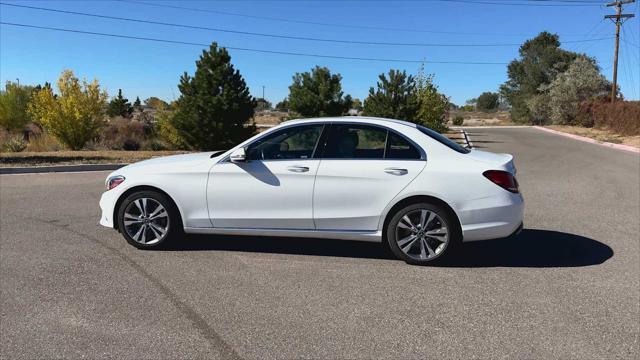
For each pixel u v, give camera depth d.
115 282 4.90
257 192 5.63
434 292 4.69
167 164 5.93
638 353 3.53
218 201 5.73
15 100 27.56
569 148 23.72
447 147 5.48
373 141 5.55
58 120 21.00
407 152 5.46
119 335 3.78
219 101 21.16
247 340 3.71
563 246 6.30
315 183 5.50
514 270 5.34
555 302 4.45
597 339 3.74
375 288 4.79
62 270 5.24
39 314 4.14
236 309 4.28
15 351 3.53
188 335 3.78
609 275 5.18
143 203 5.91
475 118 87.00
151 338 3.73
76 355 3.47
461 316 4.16
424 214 5.38
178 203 5.80
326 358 3.46
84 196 9.67
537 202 9.44
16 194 9.90
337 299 4.51
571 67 51.34
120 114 43.78
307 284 4.89
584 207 8.95
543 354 3.52
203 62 21.72
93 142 22.06
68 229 6.99
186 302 4.42
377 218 5.45
